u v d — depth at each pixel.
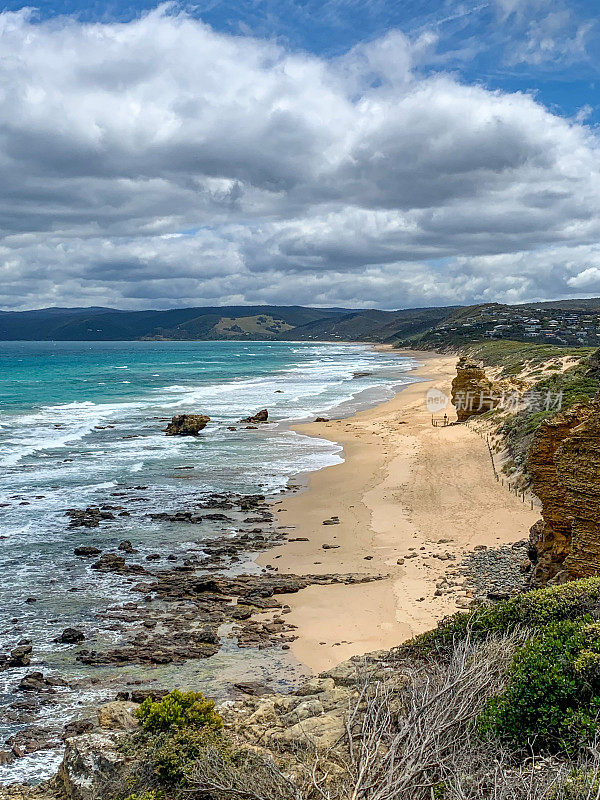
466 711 8.73
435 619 18.58
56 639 18.56
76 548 26.11
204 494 34.69
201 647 18.02
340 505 32.06
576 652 9.46
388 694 9.37
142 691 15.37
